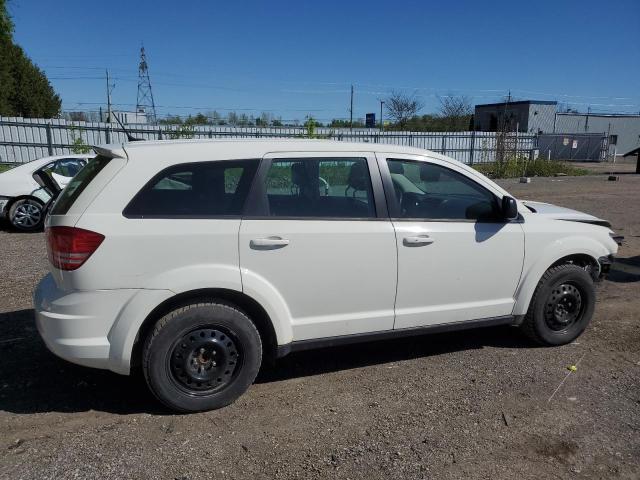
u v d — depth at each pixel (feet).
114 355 11.19
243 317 11.96
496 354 15.39
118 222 11.07
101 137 84.33
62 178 35.04
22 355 14.76
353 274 12.85
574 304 15.87
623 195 57.67
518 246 14.69
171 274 11.30
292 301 12.45
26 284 21.29
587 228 15.88
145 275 11.18
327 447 10.73
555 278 15.33
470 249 14.05
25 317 17.56
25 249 28.27
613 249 16.42
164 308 11.62
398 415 11.98
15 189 33.50
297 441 10.93
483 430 11.37
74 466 9.99
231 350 12.02
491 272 14.44
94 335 11.12
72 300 11.00
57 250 11.06
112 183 11.26
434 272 13.70
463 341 16.42
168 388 11.57
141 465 10.07
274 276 12.12
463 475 9.89
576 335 16.07
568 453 10.60
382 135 104.06
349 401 12.60
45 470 9.84
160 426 11.43
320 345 13.01
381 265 13.07
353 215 12.94
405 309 13.61
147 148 11.72
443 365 14.64
